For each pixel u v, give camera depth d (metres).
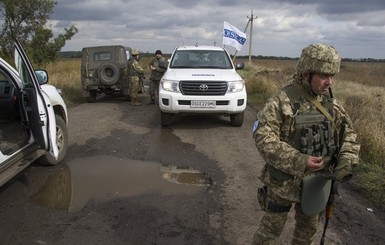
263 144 2.24
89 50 12.23
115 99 13.23
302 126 2.26
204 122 8.68
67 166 5.43
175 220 3.79
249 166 5.55
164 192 4.51
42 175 5.03
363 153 5.83
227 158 5.93
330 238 3.52
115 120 8.91
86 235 3.48
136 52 11.22
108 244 3.33
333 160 2.38
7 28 22.34
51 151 4.73
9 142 4.31
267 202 2.50
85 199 4.28
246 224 3.74
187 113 7.82
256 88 13.62
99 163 5.58
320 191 2.31
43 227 3.62
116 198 4.32
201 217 3.87
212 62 8.81
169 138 7.14
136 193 4.47
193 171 5.30
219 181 4.92
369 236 3.59
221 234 3.54
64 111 5.82
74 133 7.43
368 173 4.99
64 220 3.77
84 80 12.11
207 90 7.59
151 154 6.07
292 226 3.69
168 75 7.95
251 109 10.76
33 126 4.52
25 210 3.97
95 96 12.48
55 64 22.83
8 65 4.59
